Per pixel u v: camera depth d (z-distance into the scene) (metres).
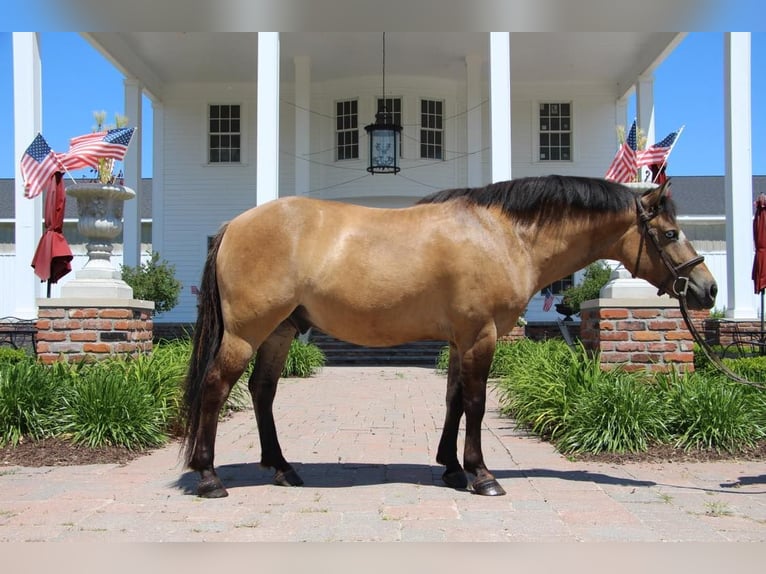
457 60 17.62
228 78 18.98
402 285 4.41
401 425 7.38
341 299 4.43
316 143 19.02
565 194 4.64
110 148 8.07
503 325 4.53
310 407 8.74
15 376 6.32
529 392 6.98
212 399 4.50
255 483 4.84
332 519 3.94
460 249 4.42
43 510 4.12
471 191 4.70
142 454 5.85
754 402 6.32
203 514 4.05
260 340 4.53
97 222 8.03
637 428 5.80
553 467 5.36
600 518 3.95
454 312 4.44
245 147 19.50
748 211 13.35
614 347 7.50
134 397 6.17
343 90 18.88
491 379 11.76
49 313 7.70
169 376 6.97
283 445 6.27
